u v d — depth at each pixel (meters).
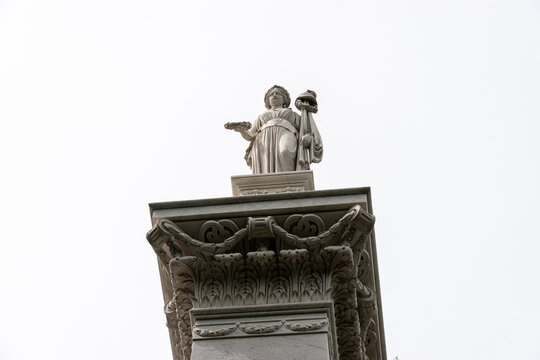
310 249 12.02
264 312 11.78
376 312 12.82
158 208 12.20
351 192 12.18
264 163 14.54
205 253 12.01
